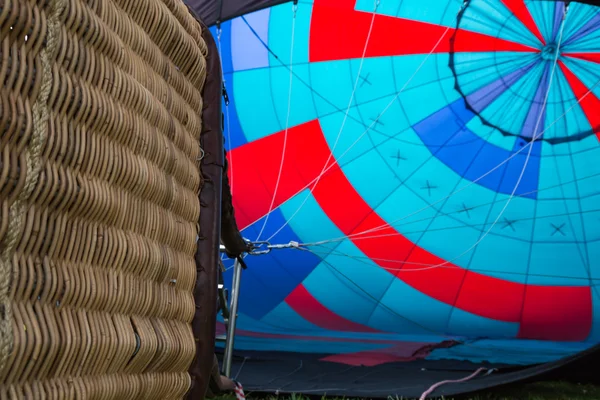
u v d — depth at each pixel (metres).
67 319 0.79
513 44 7.82
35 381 0.74
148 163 1.02
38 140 0.73
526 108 8.09
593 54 7.71
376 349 8.28
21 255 0.73
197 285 1.24
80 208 0.81
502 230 8.59
